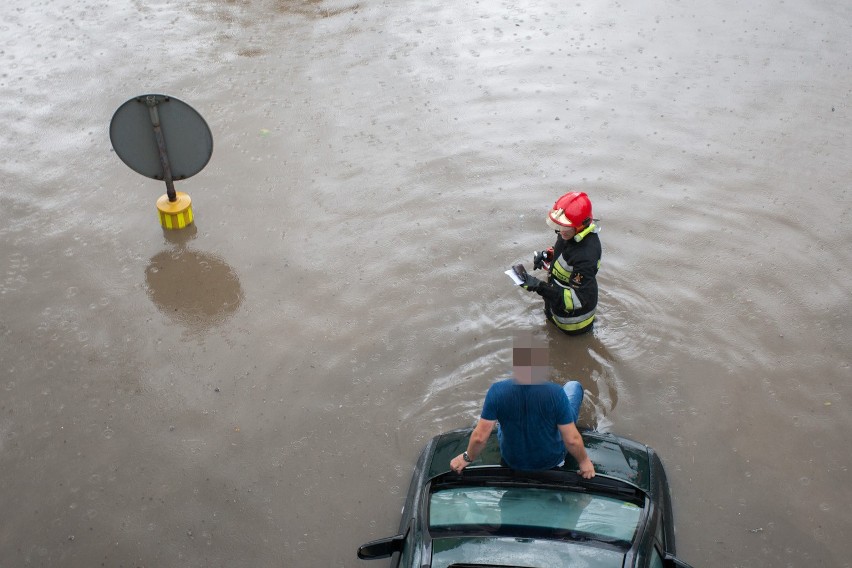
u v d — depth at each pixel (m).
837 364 6.61
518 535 4.28
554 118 10.10
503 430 4.68
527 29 12.41
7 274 7.82
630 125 9.94
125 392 6.57
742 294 7.35
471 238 8.12
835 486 5.62
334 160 9.41
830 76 10.99
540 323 7.09
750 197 8.66
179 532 5.47
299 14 12.98
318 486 5.75
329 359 6.81
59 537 5.46
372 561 5.23
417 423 6.20
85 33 12.37
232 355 6.89
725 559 5.13
